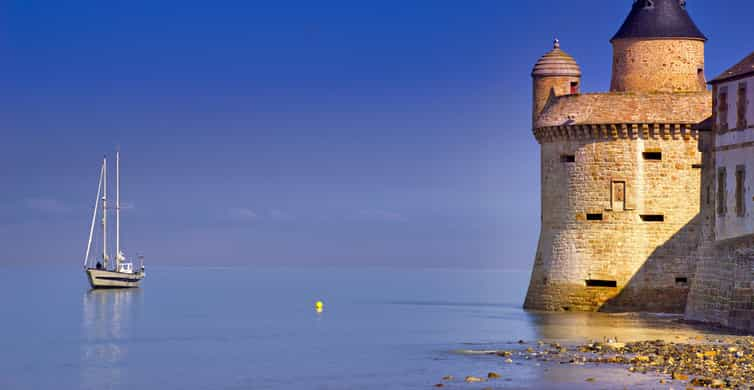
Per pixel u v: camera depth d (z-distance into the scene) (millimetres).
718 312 66500
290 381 53375
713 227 68438
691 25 80938
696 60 80812
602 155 78250
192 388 52531
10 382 55469
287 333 75438
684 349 55844
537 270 81875
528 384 48625
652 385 47312
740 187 65750
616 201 78000
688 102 77375
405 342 66312
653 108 77438
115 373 57812
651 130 77375
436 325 77250
